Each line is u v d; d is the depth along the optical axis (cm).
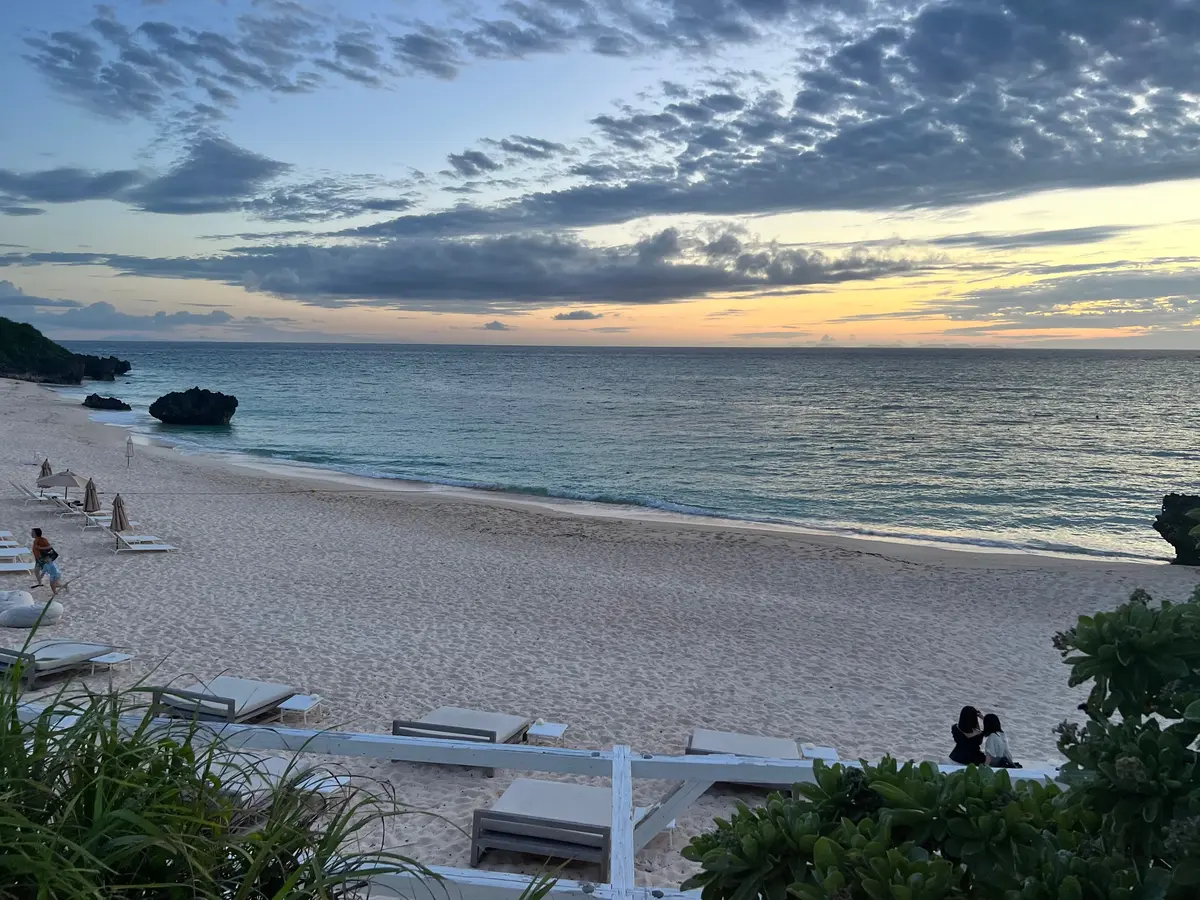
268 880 200
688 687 1223
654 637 1469
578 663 1304
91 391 10050
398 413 7800
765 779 395
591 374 16788
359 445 5325
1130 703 217
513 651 1345
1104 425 7125
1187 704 211
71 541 2042
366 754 394
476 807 779
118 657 1116
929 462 4828
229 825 203
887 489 3906
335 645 1328
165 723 251
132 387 11062
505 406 8775
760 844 235
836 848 210
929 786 230
